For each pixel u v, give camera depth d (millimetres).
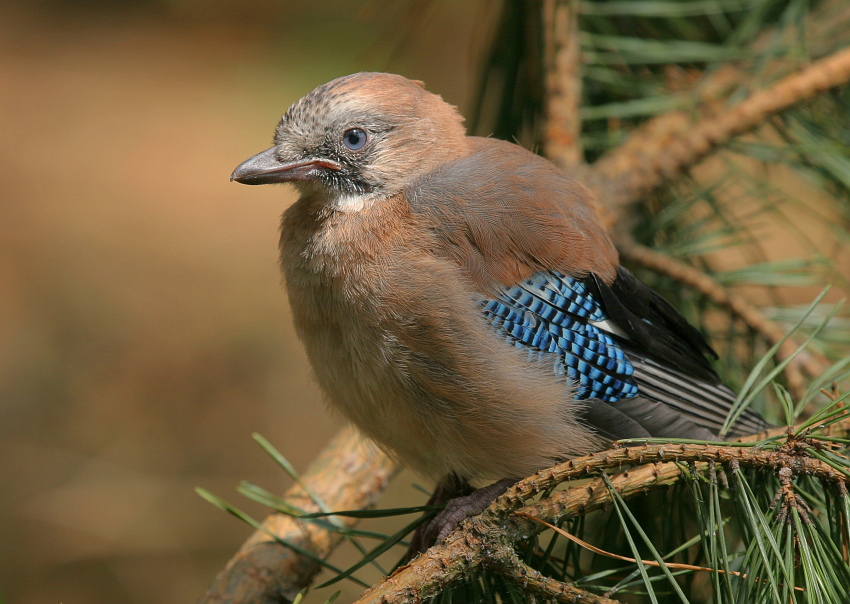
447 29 16656
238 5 20578
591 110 6137
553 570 4262
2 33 19891
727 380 5707
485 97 6734
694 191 6297
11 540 10141
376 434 5059
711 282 5637
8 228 14469
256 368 12594
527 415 4820
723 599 3740
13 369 12062
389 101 5340
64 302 13242
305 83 17812
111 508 10586
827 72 5559
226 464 11453
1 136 16797
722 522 3578
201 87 18484
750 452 3652
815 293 9836
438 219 4926
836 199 6129
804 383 5074
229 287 13984
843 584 3559
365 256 4875
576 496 3809
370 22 8359
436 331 4707
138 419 11836
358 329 4809
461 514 4680
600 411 4992
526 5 6242
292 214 5426
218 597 4660
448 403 4801
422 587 3627
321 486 5199
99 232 14742
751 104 5676
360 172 5273
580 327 5094
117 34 20125
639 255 5797
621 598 4621
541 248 5000
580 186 5395
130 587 9914
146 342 12812
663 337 5348
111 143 16812
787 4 6230
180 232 15008
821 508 3975
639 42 6133
